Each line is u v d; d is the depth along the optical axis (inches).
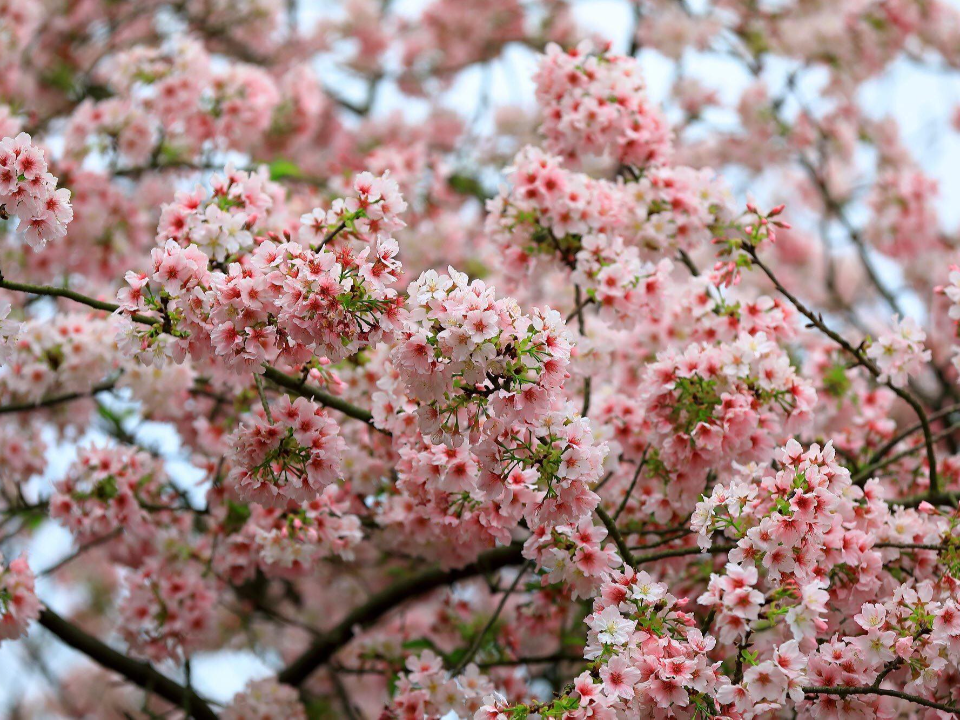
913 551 150.0
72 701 328.8
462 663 164.6
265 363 124.9
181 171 251.3
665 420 150.2
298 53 354.0
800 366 195.6
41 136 243.0
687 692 124.0
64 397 194.5
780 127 316.5
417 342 120.9
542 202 164.7
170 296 125.7
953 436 259.0
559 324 123.4
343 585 263.6
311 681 248.1
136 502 180.2
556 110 179.5
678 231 171.3
